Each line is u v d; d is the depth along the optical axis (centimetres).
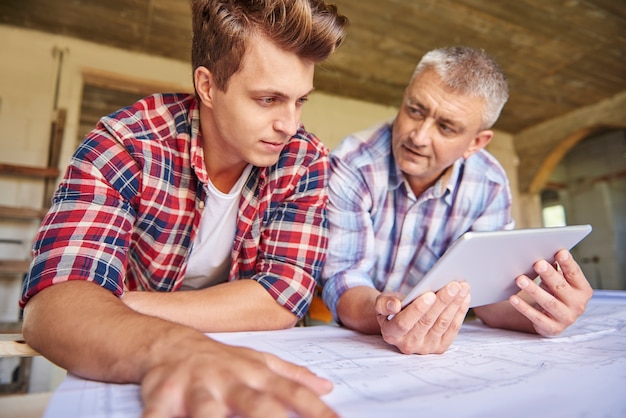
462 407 34
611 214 720
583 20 382
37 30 374
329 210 98
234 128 62
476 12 366
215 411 28
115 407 34
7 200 354
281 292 74
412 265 113
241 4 56
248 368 33
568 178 792
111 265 57
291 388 31
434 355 55
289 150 80
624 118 513
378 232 108
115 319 43
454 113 87
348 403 35
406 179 104
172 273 80
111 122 66
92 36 385
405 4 353
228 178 77
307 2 55
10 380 310
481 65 90
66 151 372
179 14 351
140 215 71
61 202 60
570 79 486
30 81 369
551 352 57
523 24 384
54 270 53
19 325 328
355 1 348
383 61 434
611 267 713
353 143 105
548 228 58
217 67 60
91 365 41
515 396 37
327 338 67
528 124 610
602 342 65
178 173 73
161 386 32
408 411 33
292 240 79
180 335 39
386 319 60
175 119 73
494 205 108
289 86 58
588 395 37
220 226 82
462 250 50
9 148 356
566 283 66
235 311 69
